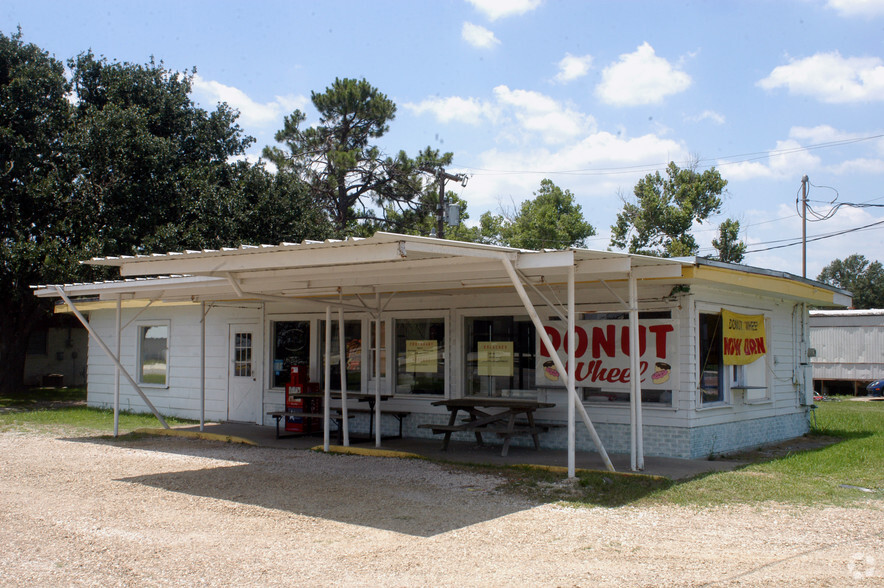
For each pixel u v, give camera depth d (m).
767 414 12.45
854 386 26.66
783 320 13.35
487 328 11.88
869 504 7.36
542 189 43.81
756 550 5.74
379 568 5.29
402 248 6.46
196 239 22.92
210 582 4.99
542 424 10.90
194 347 15.91
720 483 8.30
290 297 10.67
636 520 6.71
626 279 9.45
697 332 10.23
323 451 10.95
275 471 9.27
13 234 21.00
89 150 21.23
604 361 10.57
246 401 14.87
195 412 15.73
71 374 28.16
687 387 10.01
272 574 5.16
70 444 11.85
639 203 38.00
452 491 7.98
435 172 30.70
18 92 21.02
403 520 6.71
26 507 7.26
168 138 24.52
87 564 5.39
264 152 31.16
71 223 20.92
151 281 11.15
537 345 11.28
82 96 24.50
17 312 23.09
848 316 26.83
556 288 10.96
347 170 29.97
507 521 6.67
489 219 43.38
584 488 8.02
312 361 13.88
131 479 8.74
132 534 6.23
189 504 7.39
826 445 12.20
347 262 6.98
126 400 17.36
